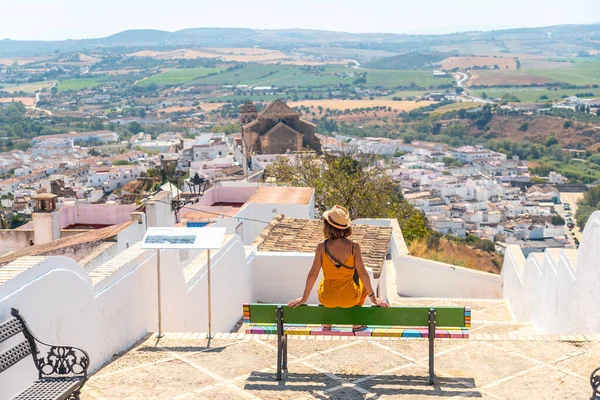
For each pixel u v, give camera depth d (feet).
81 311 21.65
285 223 54.70
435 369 22.47
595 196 444.96
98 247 54.03
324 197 104.99
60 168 510.58
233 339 25.71
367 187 106.01
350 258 20.44
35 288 19.07
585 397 20.16
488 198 466.29
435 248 104.37
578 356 23.45
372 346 24.80
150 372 22.44
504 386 20.99
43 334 19.43
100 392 20.72
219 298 34.76
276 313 21.08
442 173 546.67
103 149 652.89
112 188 402.52
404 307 20.79
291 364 23.04
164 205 65.62
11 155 604.49
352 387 21.01
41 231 68.59
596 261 29.09
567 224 394.32
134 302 25.72
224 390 20.86
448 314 20.66
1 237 69.62
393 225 73.26
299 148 279.08
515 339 25.20
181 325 29.53
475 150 652.07
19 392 18.38
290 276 42.57
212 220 66.28
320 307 21.03
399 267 62.90
